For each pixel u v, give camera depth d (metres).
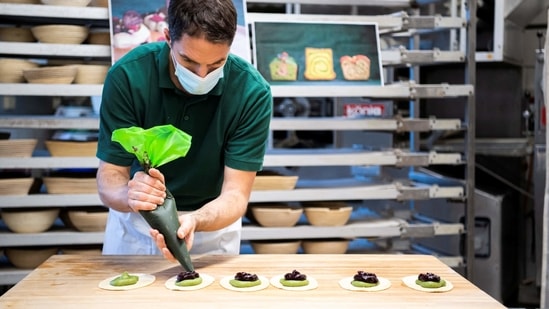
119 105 1.80
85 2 2.73
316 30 2.89
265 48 2.82
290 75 2.82
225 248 2.10
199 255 1.87
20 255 2.73
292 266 1.77
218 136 1.88
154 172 1.58
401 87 2.93
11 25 2.97
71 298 1.48
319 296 1.51
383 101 3.65
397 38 3.62
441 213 3.50
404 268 1.76
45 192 2.87
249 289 1.55
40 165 2.68
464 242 3.11
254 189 2.85
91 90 2.70
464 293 1.55
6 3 2.61
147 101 1.82
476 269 3.69
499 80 4.37
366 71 2.90
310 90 2.82
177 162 1.93
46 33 2.69
